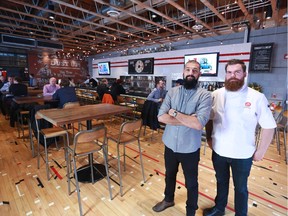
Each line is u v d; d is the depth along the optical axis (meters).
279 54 5.17
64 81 3.71
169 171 1.68
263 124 1.37
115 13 3.98
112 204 1.90
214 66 5.70
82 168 2.49
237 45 5.22
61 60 12.01
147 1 4.09
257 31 5.47
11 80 6.04
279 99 5.23
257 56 5.46
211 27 5.53
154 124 3.66
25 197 1.99
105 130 1.95
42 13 5.14
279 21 4.85
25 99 3.84
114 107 2.70
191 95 1.48
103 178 2.39
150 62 7.59
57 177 2.39
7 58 9.78
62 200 1.95
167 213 1.77
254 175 2.53
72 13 5.54
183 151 1.46
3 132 4.18
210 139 1.65
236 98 1.40
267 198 2.04
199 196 2.04
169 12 5.26
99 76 10.69
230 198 2.00
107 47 9.73
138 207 1.87
